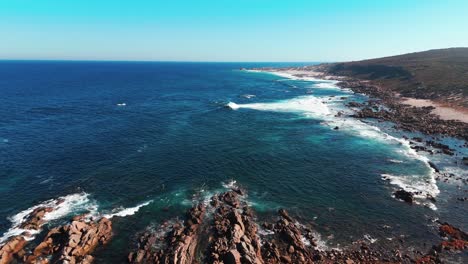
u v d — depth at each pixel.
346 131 62.41
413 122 67.25
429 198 34.62
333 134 60.22
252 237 26.81
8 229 28.28
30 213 30.81
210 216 30.34
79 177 39.28
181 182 38.34
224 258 23.61
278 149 51.19
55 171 40.97
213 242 26.03
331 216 31.41
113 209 32.00
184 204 33.06
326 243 27.00
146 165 43.41
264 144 53.78
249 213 31.25
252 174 41.25
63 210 31.58
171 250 24.77
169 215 30.97
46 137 55.47
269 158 47.09
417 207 32.91
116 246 26.30
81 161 44.53
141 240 26.86
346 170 42.84
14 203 32.81
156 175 40.25
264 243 26.48
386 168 43.38
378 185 38.22
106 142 53.31
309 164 44.97
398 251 25.81
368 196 35.50
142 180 38.75
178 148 50.84
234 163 44.78
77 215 30.41
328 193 36.28
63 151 48.47
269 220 30.34
